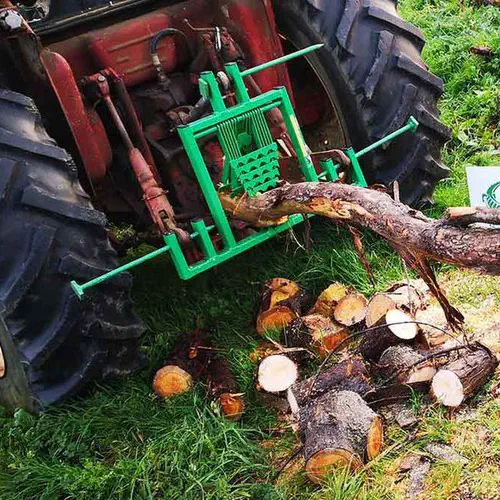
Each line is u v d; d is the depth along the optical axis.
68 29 2.41
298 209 2.12
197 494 1.93
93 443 2.10
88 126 2.29
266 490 1.91
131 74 2.46
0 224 2.02
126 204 2.53
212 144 2.44
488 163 3.05
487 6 4.16
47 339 2.05
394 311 2.18
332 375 2.11
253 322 2.49
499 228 1.70
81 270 2.04
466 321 2.33
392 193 2.61
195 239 2.27
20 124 2.11
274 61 2.29
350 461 1.90
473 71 3.56
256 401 2.20
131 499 1.92
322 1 2.51
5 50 2.25
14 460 2.06
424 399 2.08
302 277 2.58
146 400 2.20
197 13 2.54
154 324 2.51
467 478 1.88
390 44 2.53
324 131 2.74
